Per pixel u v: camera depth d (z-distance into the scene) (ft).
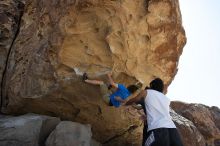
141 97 15.72
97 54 18.28
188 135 32.14
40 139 17.57
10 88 19.51
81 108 19.62
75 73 18.02
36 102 18.84
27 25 20.52
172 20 20.12
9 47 20.81
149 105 15.31
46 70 18.26
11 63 20.17
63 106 19.31
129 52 18.85
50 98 18.62
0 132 16.62
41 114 19.67
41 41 18.89
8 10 21.47
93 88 18.49
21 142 16.60
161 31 19.86
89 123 20.70
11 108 19.63
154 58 20.39
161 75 21.33
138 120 22.16
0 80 20.24
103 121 20.81
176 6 20.38
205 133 42.14
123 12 17.94
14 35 21.17
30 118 17.84
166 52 20.77
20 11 21.84
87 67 18.24
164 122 14.85
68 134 17.39
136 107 20.06
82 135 17.69
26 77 18.92
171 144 14.73
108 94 17.83
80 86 18.37
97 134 21.77
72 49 18.13
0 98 20.18
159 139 14.40
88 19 18.01
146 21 19.07
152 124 14.84
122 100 17.20
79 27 17.94
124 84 19.70
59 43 17.85
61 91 18.37
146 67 20.36
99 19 17.92
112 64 18.49
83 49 18.21
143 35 19.36
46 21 19.02
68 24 17.78
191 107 44.73
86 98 19.02
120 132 22.25
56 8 18.56
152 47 19.97
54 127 18.28
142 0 18.69
